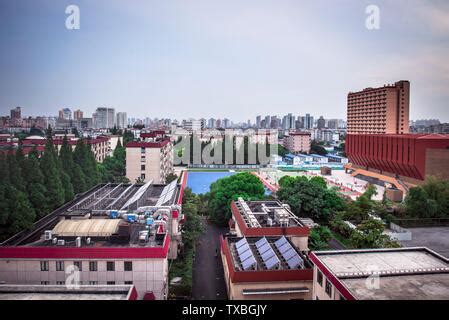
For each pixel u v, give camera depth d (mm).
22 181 59594
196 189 128375
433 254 35656
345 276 30094
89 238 40344
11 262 37594
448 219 83875
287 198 77562
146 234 41500
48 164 66000
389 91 158375
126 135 160125
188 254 59562
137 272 37938
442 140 100938
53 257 37500
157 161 104812
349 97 192750
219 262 58656
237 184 80000
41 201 60719
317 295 33781
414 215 84812
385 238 52688
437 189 87500
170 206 57000
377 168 132750
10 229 50156
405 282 29562
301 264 39375
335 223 73188
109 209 52375
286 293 37250
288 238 48219
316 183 81312
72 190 71812
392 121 159250
